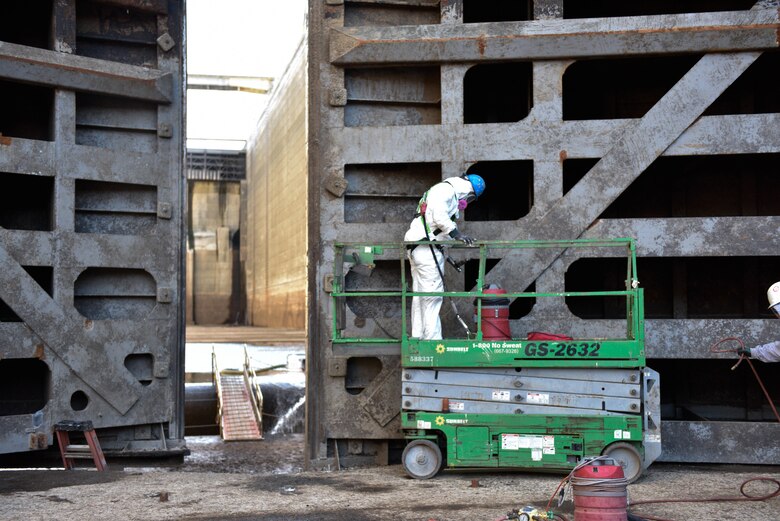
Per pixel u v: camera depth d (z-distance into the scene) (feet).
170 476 25.75
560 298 27.68
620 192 27.66
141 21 31.24
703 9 31.91
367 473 26.16
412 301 26.35
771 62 31.24
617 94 32.71
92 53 30.58
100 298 30.48
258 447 41.24
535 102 28.12
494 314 25.17
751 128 27.32
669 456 27.27
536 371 24.08
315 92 28.94
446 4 28.43
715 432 27.09
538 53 27.81
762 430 26.91
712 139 27.48
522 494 22.08
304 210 138.62
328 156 28.73
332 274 28.66
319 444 28.37
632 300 24.77
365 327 28.55
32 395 31.55
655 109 27.63
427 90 29.58
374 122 29.58
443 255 25.72
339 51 28.35
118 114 30.68
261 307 186.50
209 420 48.37
